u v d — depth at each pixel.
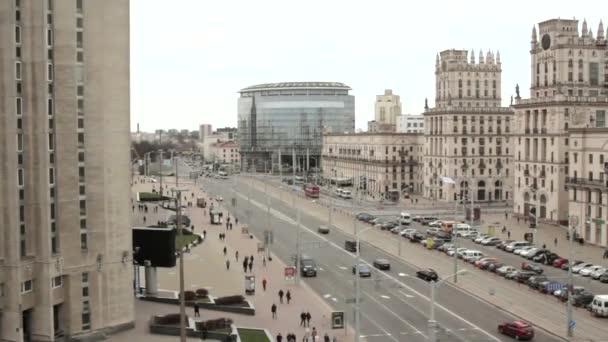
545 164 159.25
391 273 104.31
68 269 68.69
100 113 70.69
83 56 69.56
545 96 163.38
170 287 93.62
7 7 65.31
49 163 67.00
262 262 114.19
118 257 72.31
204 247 130.12
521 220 166.50
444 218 167.25
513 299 87.00
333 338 69.44
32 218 66.62
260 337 70.81
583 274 102.06
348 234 146.00
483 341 68.75
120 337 70.62
